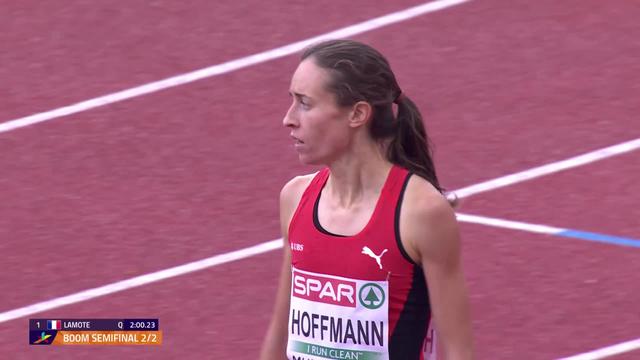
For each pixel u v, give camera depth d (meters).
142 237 31.31
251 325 27.27
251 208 32.47
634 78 38.41
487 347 25.92
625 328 26.48
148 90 39.09
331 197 14.66
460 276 14.38
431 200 14.10
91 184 34.09
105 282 29.41
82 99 38.81
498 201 32.38
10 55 41.53
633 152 34.56
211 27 42.47
